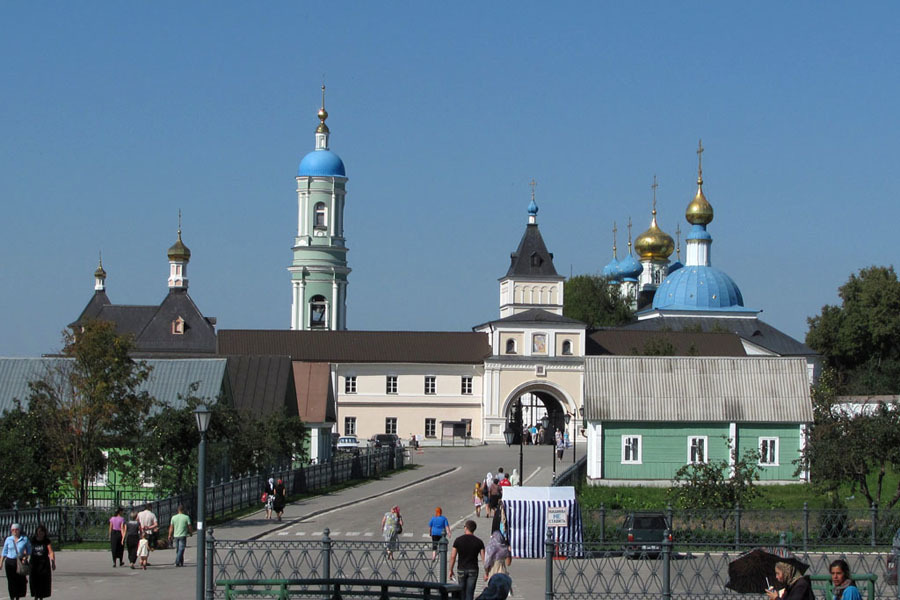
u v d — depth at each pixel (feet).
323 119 467.52
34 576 99.81
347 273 459.73
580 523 139.64
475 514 187.93
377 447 320.91
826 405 194.18
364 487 236.43
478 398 389.60
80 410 176.04
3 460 162.30
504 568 107.34
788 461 238.07
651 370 242.99
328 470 238.07
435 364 389.39
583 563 127.03
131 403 181.16
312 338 394.52
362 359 388.16
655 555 134.21
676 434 237.66
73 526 153.38
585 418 236.84
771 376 242.78
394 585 95.50
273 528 165.17
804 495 212.84
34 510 146.82
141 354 411.34
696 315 455.22
